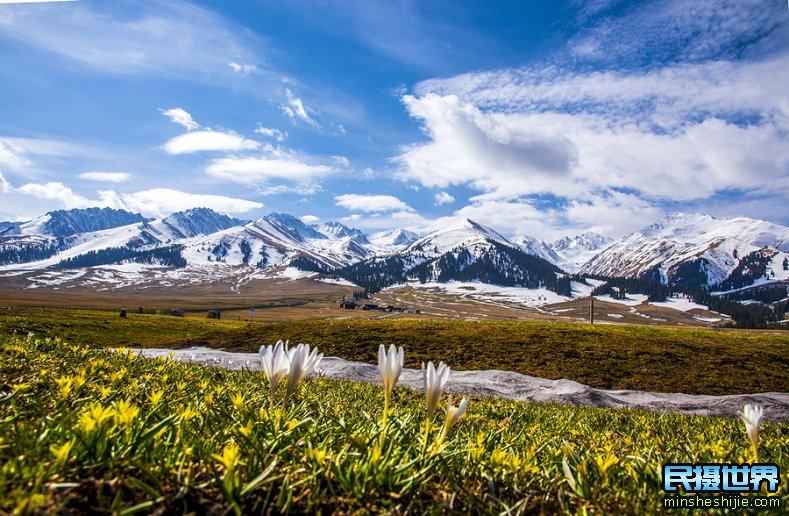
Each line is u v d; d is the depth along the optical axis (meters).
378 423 2.90
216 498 1.80
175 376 6.09
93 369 5.20
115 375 4.52
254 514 1.76
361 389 10.50
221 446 2.37
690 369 41.69
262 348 2.56
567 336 54.03
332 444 2.67
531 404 13.81
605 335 54.72
